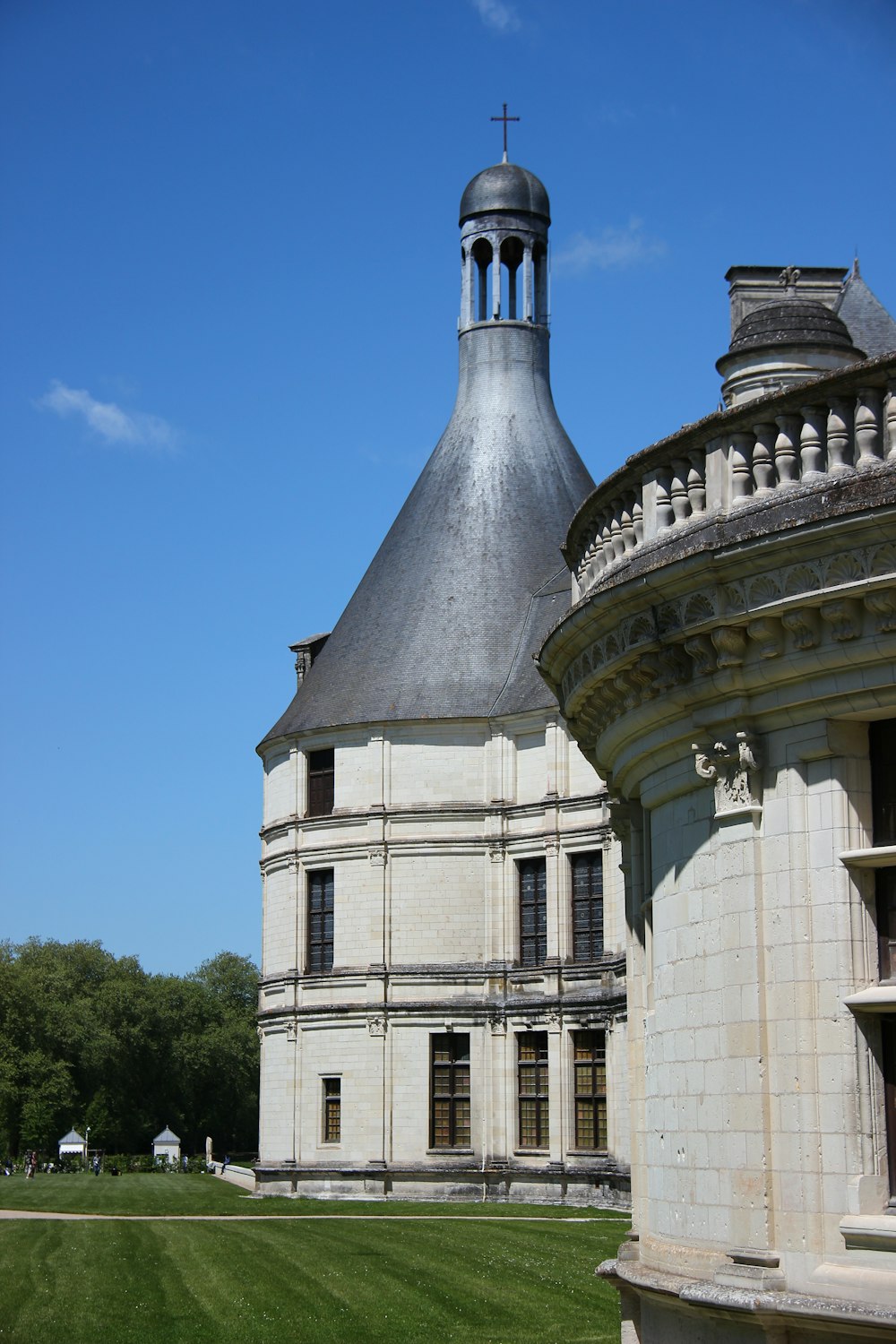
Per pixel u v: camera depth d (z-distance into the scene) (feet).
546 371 261.65
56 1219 175.42
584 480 255.70
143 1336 100.48
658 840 59.21
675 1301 53.11
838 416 49.06
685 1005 55.42
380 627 239.71
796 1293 47.47
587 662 59.16
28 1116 413.59
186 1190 239.91
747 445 52.39
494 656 232.12
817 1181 47.57
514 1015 216.13
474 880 223.30
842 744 48.70
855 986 47.55
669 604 52.26
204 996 495.82
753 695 50.78
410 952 223.10
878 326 80.07
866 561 46.09
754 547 48.21
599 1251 140.97
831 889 48.34
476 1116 216.13
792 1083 48.55
